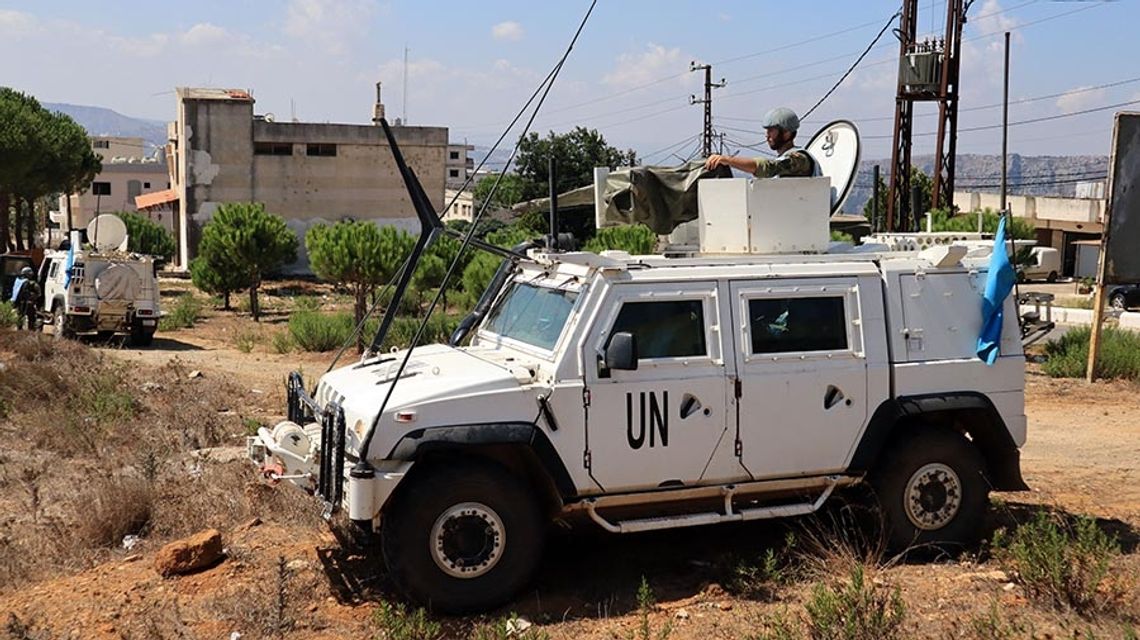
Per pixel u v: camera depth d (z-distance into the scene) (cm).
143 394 1405
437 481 615
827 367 694
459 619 622
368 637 594
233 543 746
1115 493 955
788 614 614
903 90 2747
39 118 4678
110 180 9750
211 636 594
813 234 756
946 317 728
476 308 797
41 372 1378
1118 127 1641
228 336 2827
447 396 624
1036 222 6228
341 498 625
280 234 3597
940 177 2789
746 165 801
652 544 763
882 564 708
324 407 686
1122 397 1556
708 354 671
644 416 654
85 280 2423
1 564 716
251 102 5809
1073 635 580
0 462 1010
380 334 756
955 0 2739
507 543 629
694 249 796
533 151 6012
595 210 845
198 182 5794
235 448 1070
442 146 6234
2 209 4697
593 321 651
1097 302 1683
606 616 627
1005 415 737
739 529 790
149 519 797
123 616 623
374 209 6119
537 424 635
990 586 659
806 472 693
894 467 710
